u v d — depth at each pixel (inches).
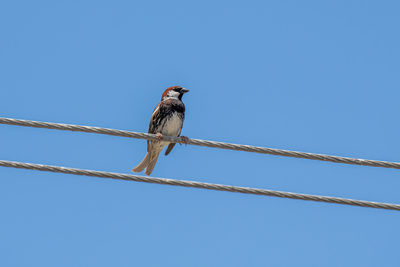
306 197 424.2
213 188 426.3
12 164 416.2
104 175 422.0
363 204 422.9
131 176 423.5
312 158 442.3
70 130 434.6
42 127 431.2
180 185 425.1
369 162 439.2
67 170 421.4
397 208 420.2
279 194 425.1
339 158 441.1
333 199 424.2
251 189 425.4
